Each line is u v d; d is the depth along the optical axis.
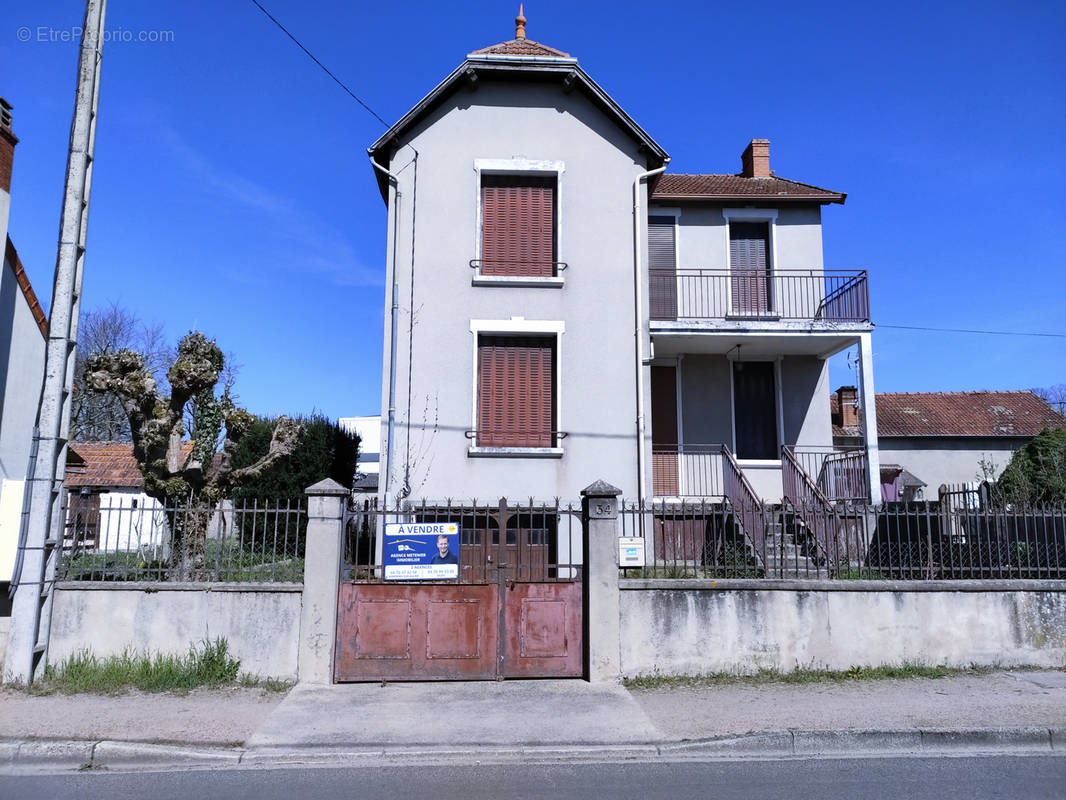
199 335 12.31
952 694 8.22
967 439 27.53
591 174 14.63
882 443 27.61
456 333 14.02
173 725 7.29
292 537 13.60
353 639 8.85
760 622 9.10
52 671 8.62
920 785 6.06
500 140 14.59
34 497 8.62
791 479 14.34
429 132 14.55
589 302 14.27
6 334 13.70
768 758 6.80
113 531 11.38
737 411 17.28
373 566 9.20
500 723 7.43
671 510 9.80
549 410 14.13
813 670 9.05
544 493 13.67
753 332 15.45
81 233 9.22
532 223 14.64
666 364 17.25
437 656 8.87
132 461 27.33
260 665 8.77
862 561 10.41
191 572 9.19
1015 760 6.73
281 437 12.20
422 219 14.30
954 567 9.64
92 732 7.05
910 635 9.22
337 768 6.54
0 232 12.54
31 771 6.56
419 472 13.59
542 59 14.33
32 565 8.54
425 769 6.50
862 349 15.39
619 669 8.85
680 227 17.42
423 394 13.80
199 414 12.00
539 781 6.17
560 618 9.05
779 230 17.39
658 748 6.90
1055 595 9.38
